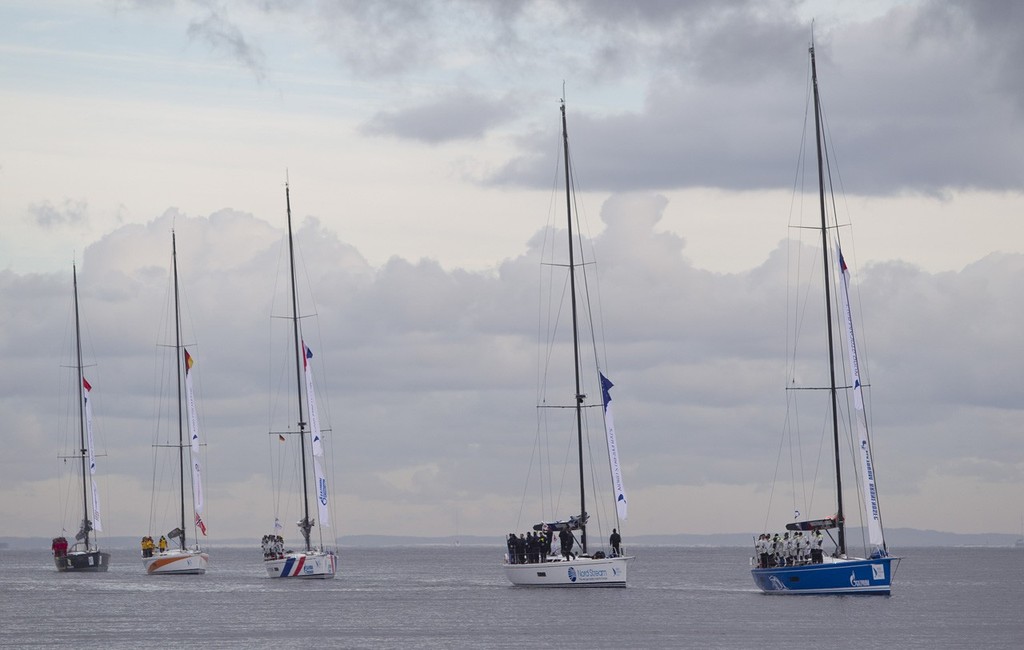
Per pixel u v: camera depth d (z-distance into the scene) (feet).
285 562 613.93
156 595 565.12
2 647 356.79
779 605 456.04
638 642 356.18
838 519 468.34
